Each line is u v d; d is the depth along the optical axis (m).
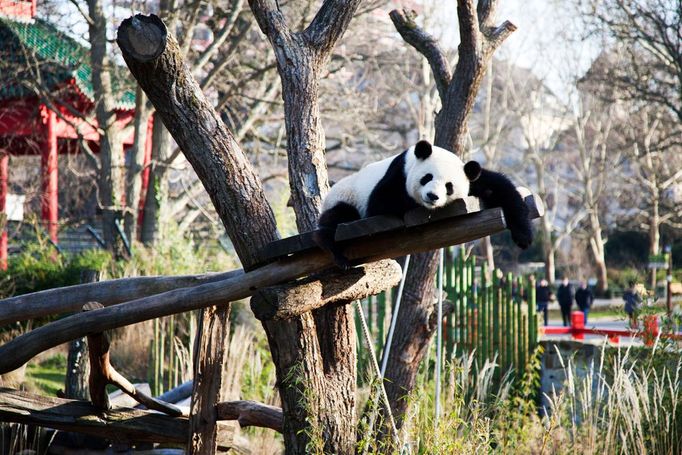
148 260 17.05
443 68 8.03
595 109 37.56
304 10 21.08
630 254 46.47
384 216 4.66
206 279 6.17
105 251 18.33
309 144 6.21
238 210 5.36
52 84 21.25
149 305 5.55
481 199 5.24
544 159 41.06
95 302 5.93
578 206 48.00
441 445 5.79
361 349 11.98
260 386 10.63
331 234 4.98
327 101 26.48
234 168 5.34
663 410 7.89
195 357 5.86
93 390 5.97
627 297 19.66
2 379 11.00
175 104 5.17
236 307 14.17
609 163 41.81
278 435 10.00
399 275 5.94
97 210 19.52
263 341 13.27
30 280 15.50
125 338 13.77
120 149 21.55
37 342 5.76
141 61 4.88
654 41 24.67
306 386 5.37
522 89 39.75
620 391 7.43
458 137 7.68
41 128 21.83
